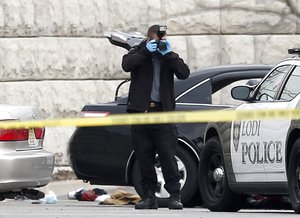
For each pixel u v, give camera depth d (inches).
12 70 2117.4
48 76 2134.6
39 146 1478.8
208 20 2186.3
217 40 2193.7
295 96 1261.1
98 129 1555.1
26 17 2122.3
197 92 1555.1
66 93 2138.3
